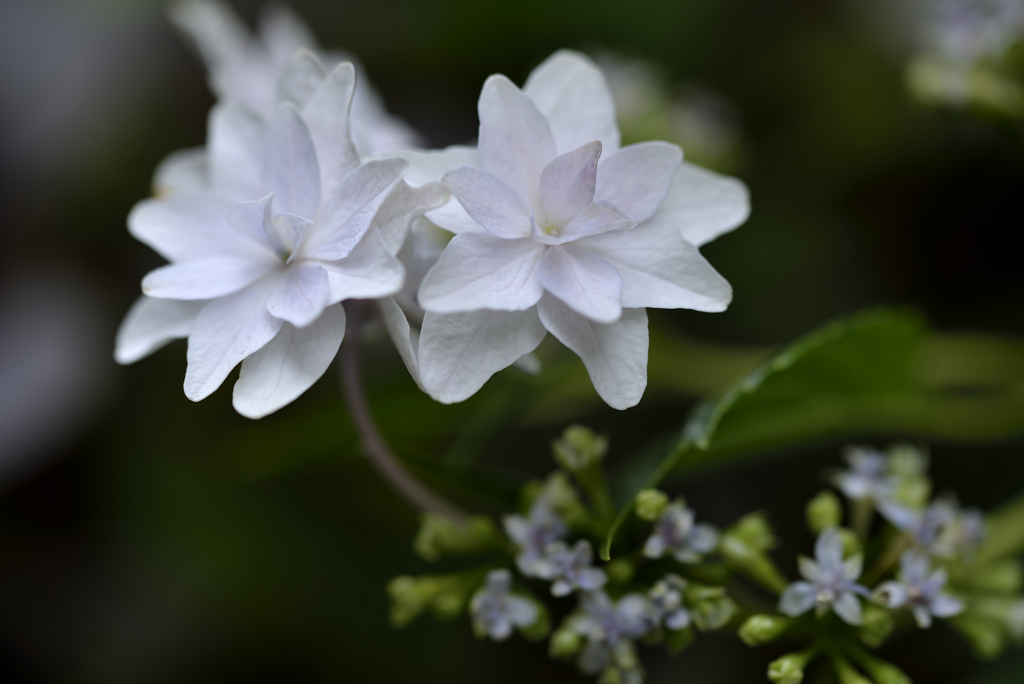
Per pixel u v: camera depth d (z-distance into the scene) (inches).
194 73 19.9
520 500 15.8
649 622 15.3
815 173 19.8
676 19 20.0
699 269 14.8
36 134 19.5
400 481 15.8
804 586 15.3
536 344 14.7
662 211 15.0
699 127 19.1
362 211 14.7
